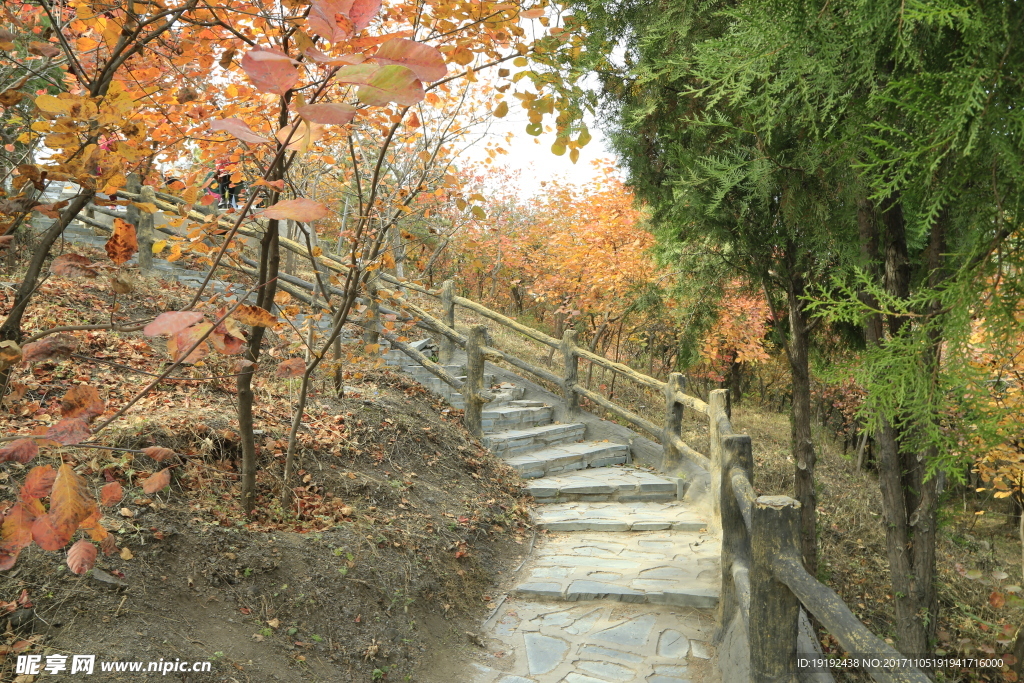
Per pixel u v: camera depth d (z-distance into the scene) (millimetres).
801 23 1913
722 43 2137
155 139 3615
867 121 2273
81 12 2512
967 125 1752
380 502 4906
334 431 5520
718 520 5863
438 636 4008
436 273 15344
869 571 9688
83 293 6727
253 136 1148
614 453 8133
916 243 5711
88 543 1816
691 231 6660
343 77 979
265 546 3736
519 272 16375
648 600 4656
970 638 7969
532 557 5500
